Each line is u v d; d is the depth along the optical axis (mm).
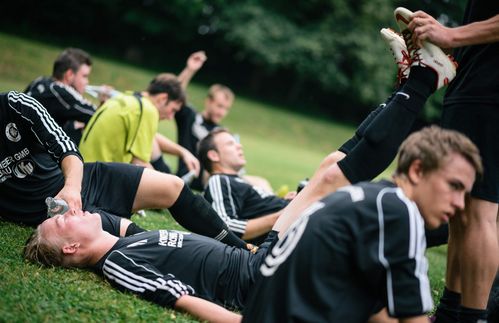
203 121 6641
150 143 4441
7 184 3248
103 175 3338
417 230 1853
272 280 1949
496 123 2605
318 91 29219
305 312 1854
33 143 3221
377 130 2537
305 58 27328
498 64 2652
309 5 27672
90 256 2738
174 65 29078
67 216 2766
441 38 2607
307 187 2768
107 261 2576
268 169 10320
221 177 4238
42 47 21875
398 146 2557
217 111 6598
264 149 15422
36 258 2721
